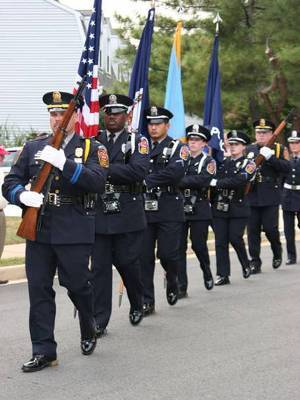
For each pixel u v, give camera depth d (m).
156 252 12.07
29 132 44.06
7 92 46.12
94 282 10.08
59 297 13.20
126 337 10.12
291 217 17.61
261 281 15.05
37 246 8.39
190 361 8.84
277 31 32.75
